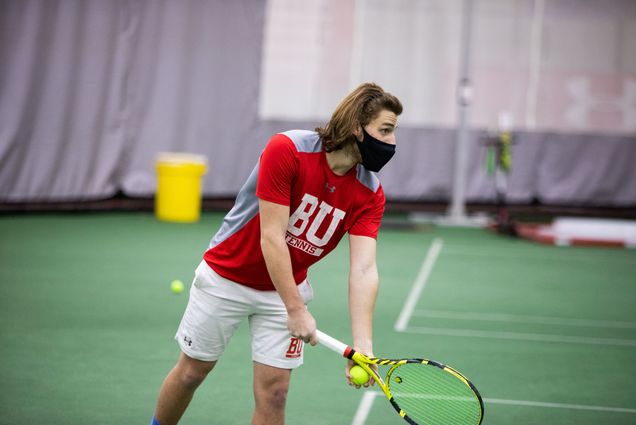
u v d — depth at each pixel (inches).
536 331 512.7
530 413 362.3
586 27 1027.3
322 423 339.0
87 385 374.0
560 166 1052.5
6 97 845.8
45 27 858.1
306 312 241.1
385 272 677.9
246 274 249.9
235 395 367.6
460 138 951.6
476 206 1041.5
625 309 585.3
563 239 863.1
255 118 985.5
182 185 884.0
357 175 245.0
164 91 938.1
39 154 871.7
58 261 655.1
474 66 1023.6
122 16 901.8
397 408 238.4
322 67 991.6
